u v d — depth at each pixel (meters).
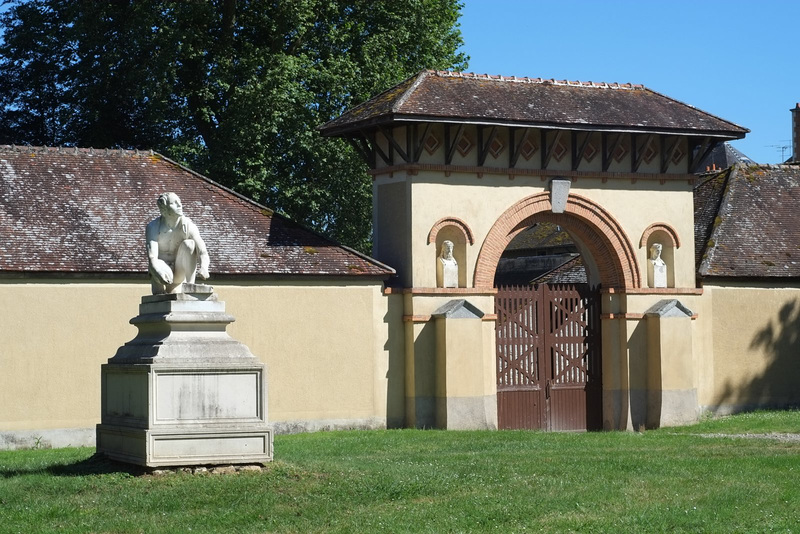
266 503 15.23
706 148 31.16
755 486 16.77
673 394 30.27
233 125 35.56
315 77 36.69
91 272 25.58
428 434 25.56
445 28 41.75
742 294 32.47
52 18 37.84
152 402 16.31
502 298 29.64
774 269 32.62
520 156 29.44
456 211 28.62
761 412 31.86
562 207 29.73
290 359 27.48
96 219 26.75
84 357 25.62
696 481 17.17
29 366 25.17
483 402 28.33
